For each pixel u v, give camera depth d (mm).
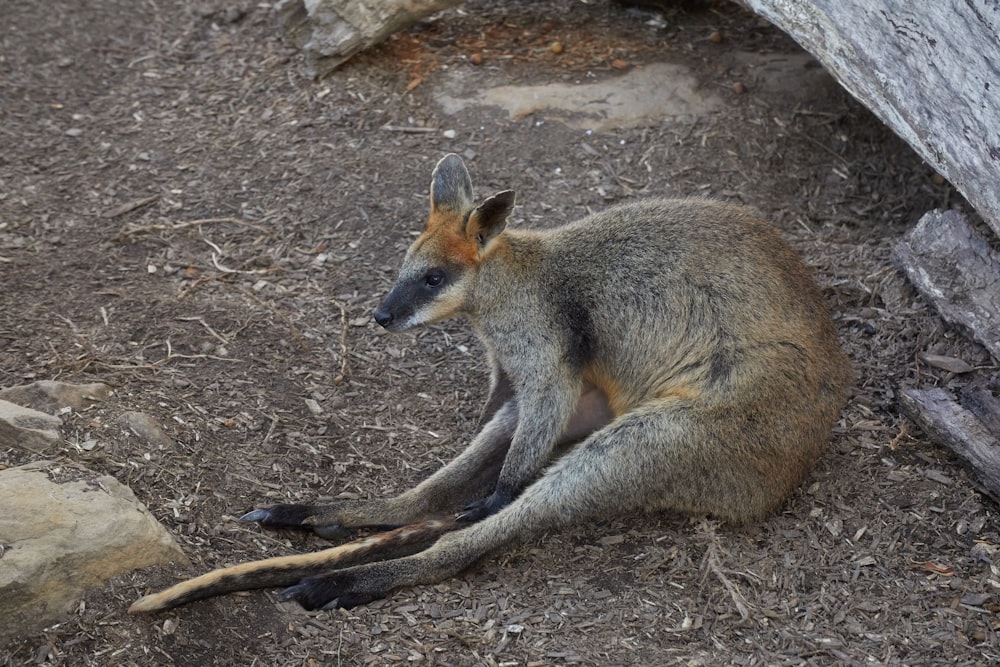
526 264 7277
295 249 9547
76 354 7840
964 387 7648
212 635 5758
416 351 8648
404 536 6660
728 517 6848
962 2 7047
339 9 11078
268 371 8086
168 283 9000
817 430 6887
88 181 10305
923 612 6164
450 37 12109
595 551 6770
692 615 6184
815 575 6461
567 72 11438
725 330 6789
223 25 12711
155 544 5973
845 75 8422
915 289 8719
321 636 5945
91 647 5465
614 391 7371
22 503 5688
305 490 7129
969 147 7238
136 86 11766
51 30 12547
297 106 11172
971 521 6824
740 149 10531
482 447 7324
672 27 12266
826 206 10125
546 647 5934
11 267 8953
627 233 7230
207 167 10500
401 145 10594
